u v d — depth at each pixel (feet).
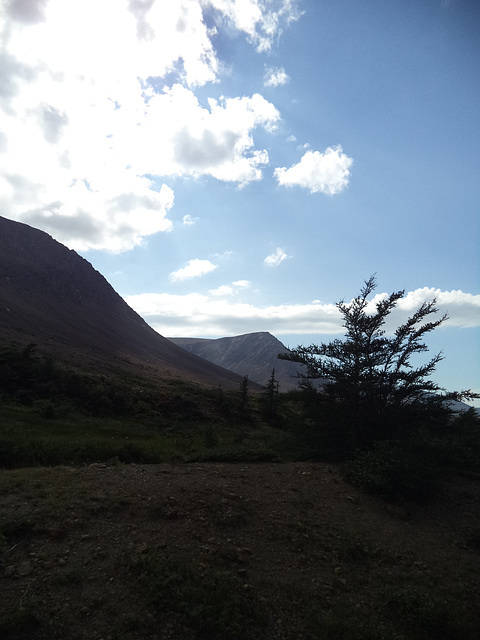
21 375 87.97
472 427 45.39
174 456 36.22
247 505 23.04
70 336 240.12
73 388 90.89
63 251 422.41
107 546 16.39
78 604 12.74
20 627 11.22
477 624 14.83
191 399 117.80
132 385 118.62
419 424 37.76
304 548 19.49
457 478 35.68
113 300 425.69
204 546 17.54
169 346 412.98
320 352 40.22
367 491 28.45
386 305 38.58
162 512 20.12
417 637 13.89
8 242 377.50
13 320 210.59
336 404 38.58
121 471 26.43
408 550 20.86
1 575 13.60
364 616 14.76
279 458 36.19
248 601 14.34
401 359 37.37
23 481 22.34
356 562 19.07
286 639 12.91
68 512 18.63
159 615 12.72
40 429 47.80
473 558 21.08
